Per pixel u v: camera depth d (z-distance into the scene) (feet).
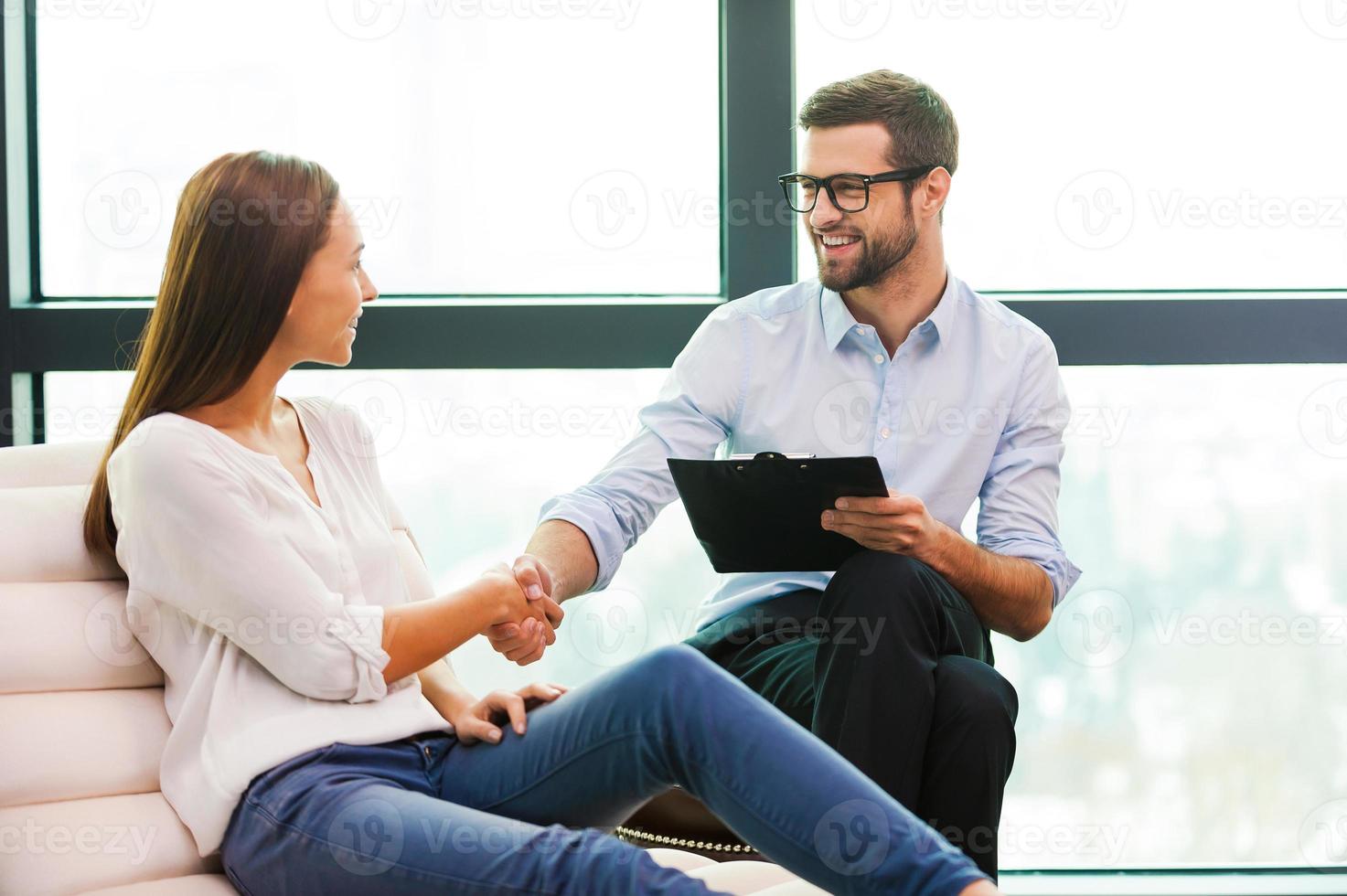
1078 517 7.93
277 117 7.70
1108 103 7.73
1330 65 7.70
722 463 5.08
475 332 7.52
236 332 4.58
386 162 7.73
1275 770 7.96
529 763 4.34
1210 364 7.52
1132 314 7.49
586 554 5.88
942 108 6.18
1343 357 7.48
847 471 4.92
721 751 3.86
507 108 7.75
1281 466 7.87
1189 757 7.97
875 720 4.76
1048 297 7.55
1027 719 7.98
